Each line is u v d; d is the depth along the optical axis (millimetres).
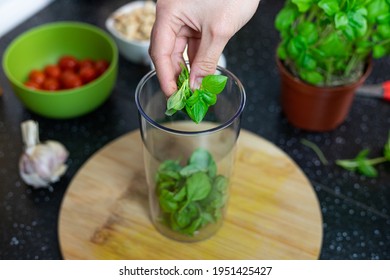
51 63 877
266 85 870
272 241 687
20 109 837
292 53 701
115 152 764
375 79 876
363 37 708
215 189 661
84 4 997
